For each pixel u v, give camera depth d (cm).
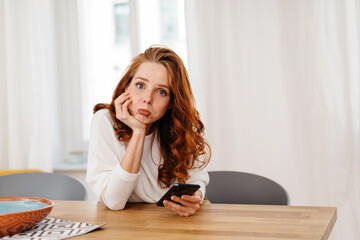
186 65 345
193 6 313
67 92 377
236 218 142
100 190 162
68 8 374
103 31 371
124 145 173
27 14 358
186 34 313
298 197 297
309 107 293
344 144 286
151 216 148
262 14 303
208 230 129
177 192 143
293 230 126
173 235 124
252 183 217
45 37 355
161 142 181
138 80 163
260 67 304
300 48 294
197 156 180
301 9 293
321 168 292
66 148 379
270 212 149
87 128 375
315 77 291
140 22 351
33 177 228
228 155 310
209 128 311
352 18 283
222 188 222
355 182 285
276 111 301
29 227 131
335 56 287
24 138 363
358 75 283
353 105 284
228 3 308
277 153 301
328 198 290
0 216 121
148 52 170
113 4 369
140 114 161
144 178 175
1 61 364
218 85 310
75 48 375
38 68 355
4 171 327
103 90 373
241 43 307
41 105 355
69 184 220
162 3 349
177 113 174
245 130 307
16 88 360
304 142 296
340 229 288
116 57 370
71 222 141
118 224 139
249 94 306
